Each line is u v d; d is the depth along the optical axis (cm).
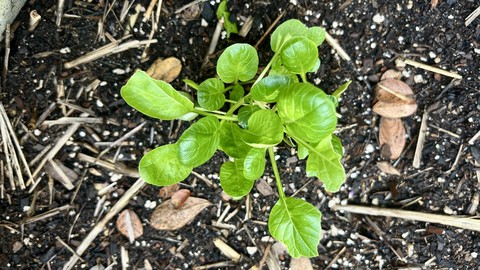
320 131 20
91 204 28
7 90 26
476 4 28
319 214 24
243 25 27
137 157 28
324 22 28
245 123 24
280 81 22
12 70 26
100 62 27
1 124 26
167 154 23
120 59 27
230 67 24
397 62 28
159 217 28
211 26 27
